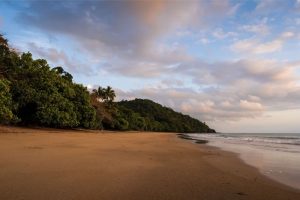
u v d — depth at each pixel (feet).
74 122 158.40
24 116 141.69
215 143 123.75
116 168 35.45
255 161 51.93
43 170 31.09
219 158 55.01
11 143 61.31
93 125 189.47
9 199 20.34
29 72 139.03
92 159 42.24
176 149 73.87
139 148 70.85
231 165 44.88
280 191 26.99
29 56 142.10
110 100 323.98
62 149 54.39
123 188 25.20
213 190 25.93
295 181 32.55
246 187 27.99
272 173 38.14
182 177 31.76
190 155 58.54
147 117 511.40
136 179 29.37
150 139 135.85
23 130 118.73
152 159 47.47
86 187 24.82
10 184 24.34
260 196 24.73
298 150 81.92
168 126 579.48
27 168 31.65
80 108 176.14
